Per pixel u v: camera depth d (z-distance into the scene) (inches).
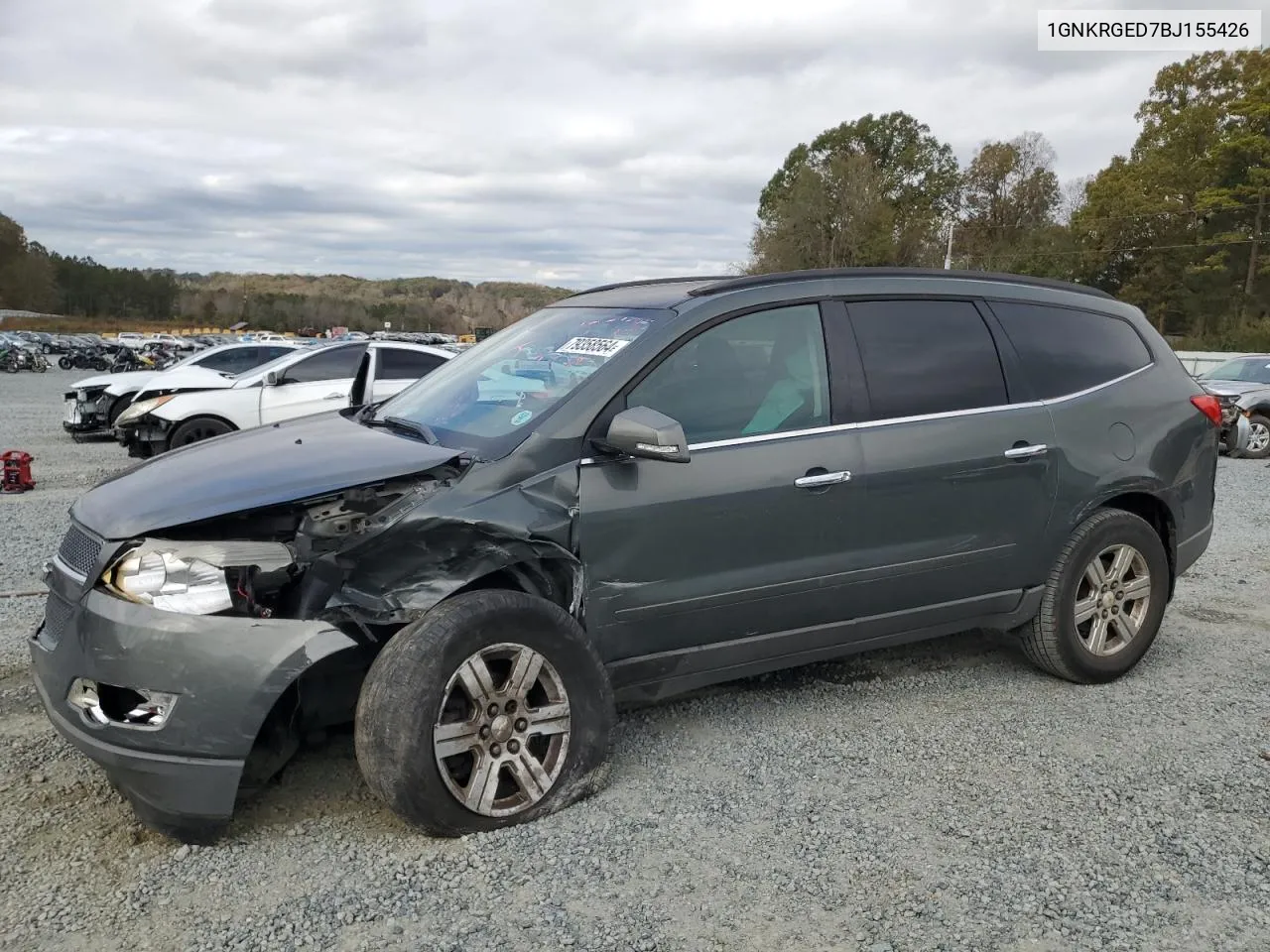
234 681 114.7
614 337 148.5
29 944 103.2
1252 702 173.8
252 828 127.9
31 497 384.8
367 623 123.3
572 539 132.7
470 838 124.1
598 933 105.2
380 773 118.3
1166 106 2253.9
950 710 169.6
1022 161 2972.4
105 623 116.0
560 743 130.8
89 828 127.9
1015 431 167.6
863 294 162.1
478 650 122.9
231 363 555.5
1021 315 177.5
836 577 152.9
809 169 2549.2
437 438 142.9
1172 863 119.7
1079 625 179.0
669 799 135.5
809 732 159.6
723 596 144.1
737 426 146.0
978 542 165.5
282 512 127.1
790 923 107.3
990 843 124.2
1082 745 154.7
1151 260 2180.1
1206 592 251.0
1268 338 1836.9
